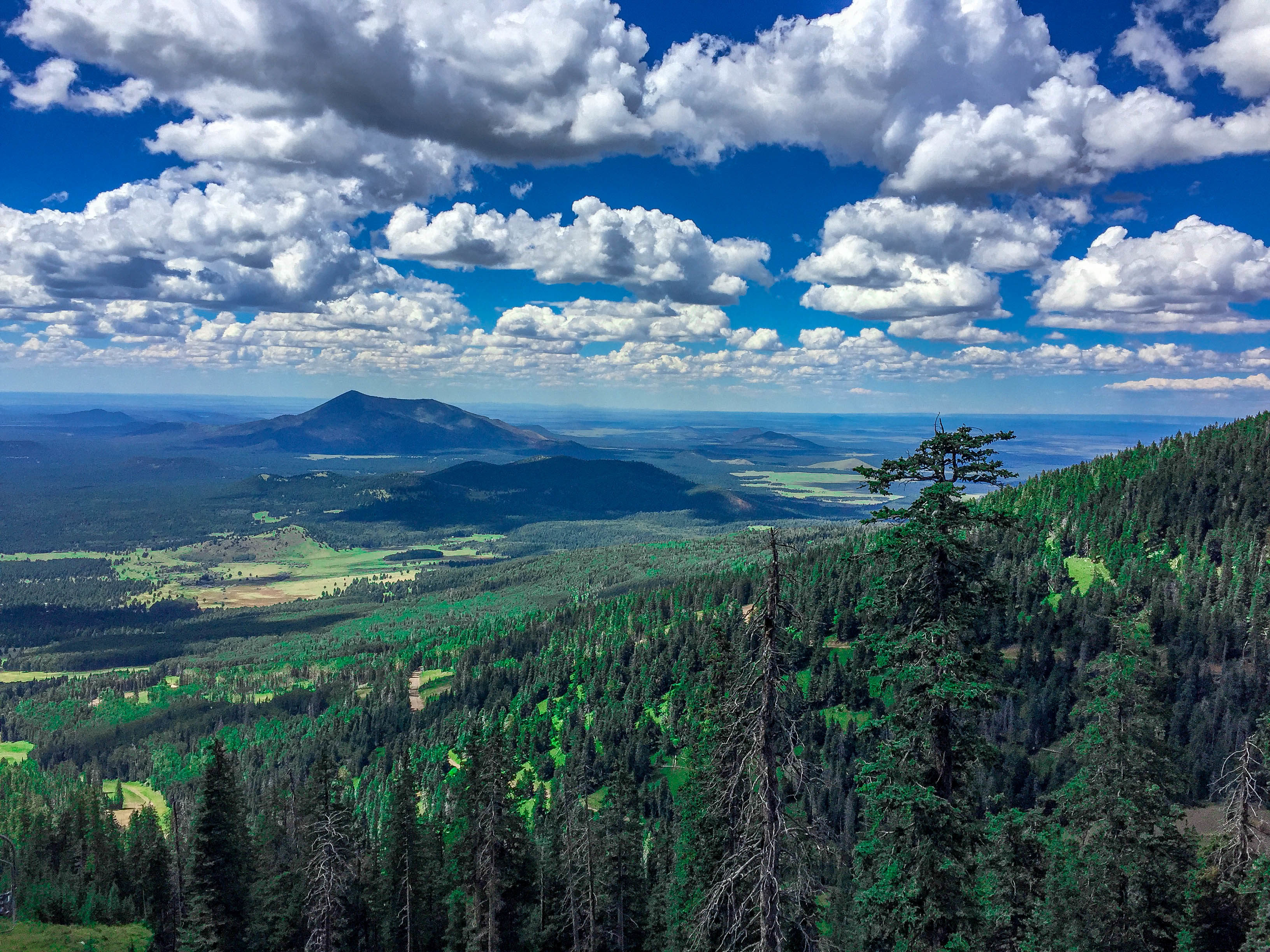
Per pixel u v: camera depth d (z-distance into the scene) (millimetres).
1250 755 42656
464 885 61562
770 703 25016
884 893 29969
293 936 69000
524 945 64188
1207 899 41938
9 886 72312
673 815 124875
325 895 59031
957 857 29312
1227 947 40906
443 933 72562
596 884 63344
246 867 68812
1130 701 40812
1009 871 46250
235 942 62312
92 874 91000
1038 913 45188
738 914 27578
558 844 72500
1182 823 66375
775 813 24969
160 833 90000
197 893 62219
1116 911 41188
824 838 26859
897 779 30047
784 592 25234
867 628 33375
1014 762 124750
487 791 57969
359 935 69375
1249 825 42125
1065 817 44281
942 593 30516
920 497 30219
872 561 32594
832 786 109125
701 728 50594
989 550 30906
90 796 111562
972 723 30812
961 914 29172
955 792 31016
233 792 66562
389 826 75750
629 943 66500
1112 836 40844
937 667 29406
